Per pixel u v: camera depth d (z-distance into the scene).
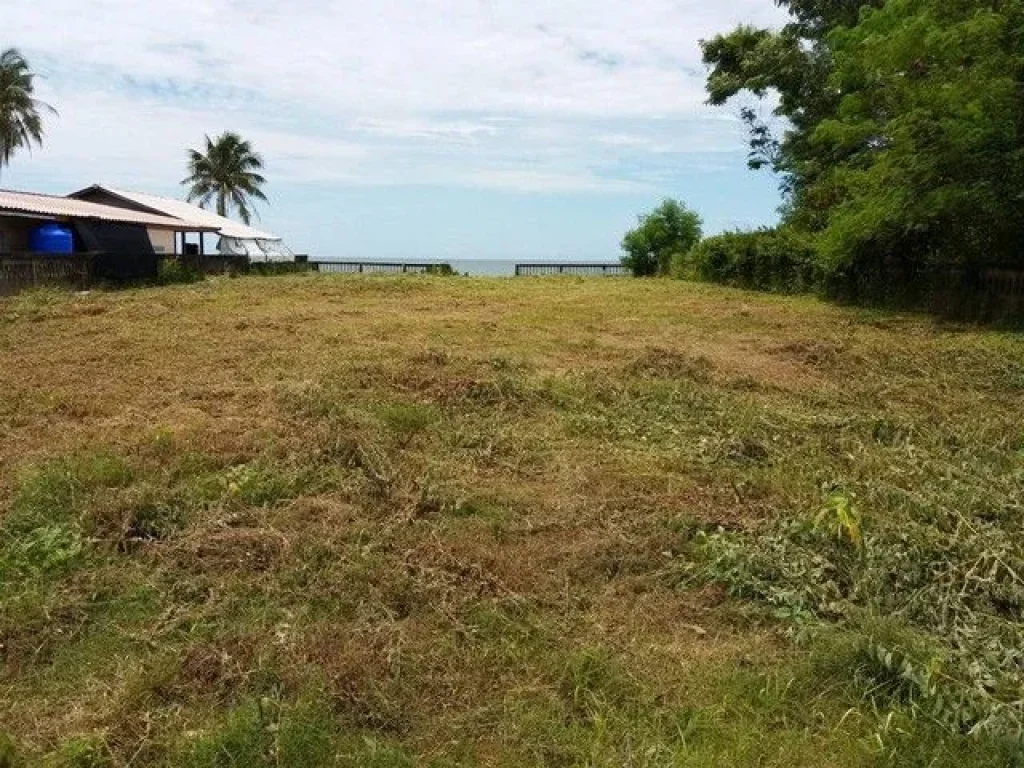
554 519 3.47
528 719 2.13
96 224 18.34
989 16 8.67
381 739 2.06
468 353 7.40
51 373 6.47
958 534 3.11
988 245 10.44
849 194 13.25
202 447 4.29
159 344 7.83
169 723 2.09
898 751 2.02
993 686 2.19
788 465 4.14
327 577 2.87
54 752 1.98
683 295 14.95
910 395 5.87
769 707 2.20
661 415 5.29
